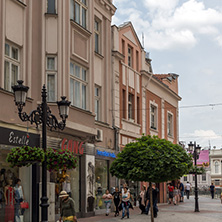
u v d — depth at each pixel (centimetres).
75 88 2244
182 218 2311
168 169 1734
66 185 2194
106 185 2709
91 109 2353
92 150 2456
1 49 1702
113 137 2797
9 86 1788
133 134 3133
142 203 2500
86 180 2366
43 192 1230
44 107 1276
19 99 1211
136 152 1759
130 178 1781
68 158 1332
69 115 2106
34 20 1970
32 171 1891
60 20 2069
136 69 3341
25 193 1858
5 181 1731
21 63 1862
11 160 1245
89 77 2362
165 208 3095
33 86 1930
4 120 1686
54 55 2048
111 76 2816
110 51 2809
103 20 2744
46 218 1214
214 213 2664
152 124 3688
